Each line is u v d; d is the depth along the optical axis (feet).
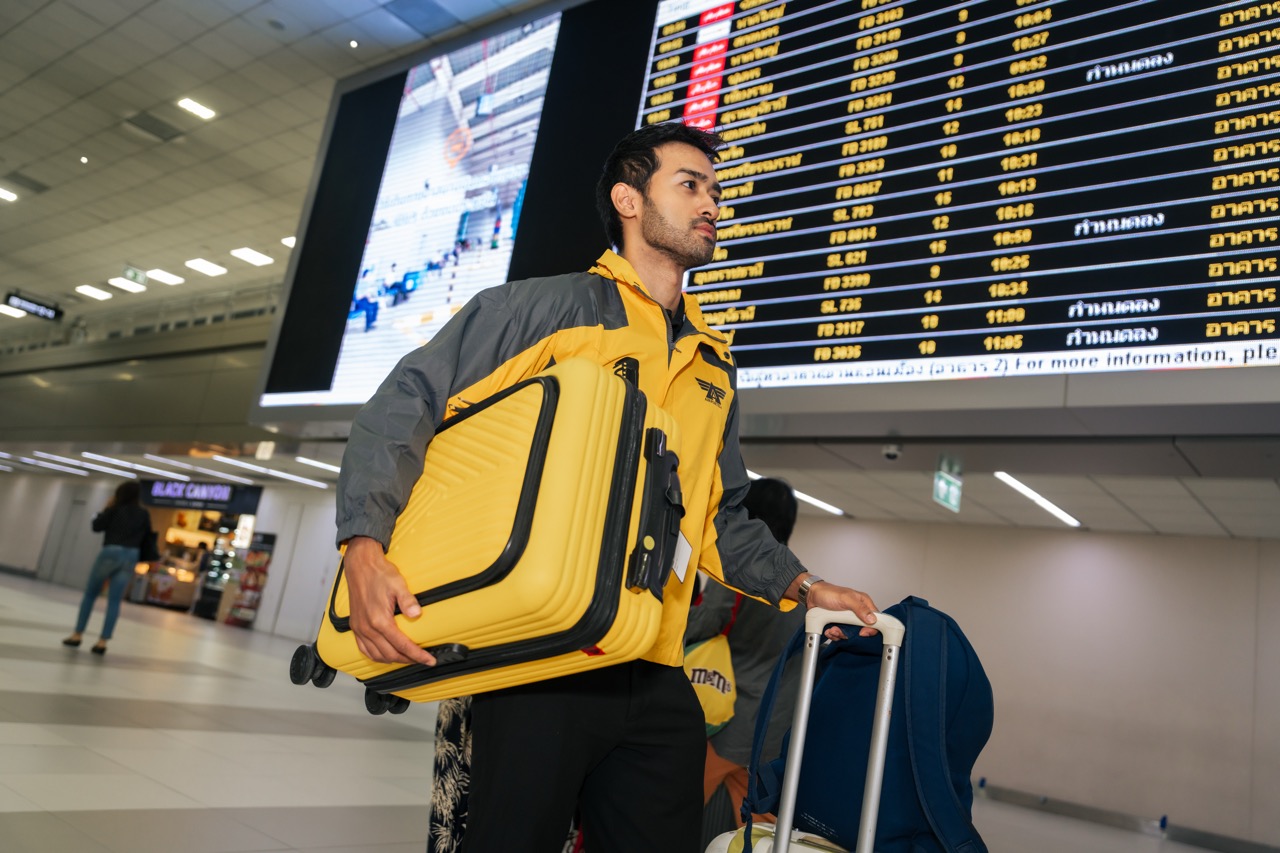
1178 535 35.37
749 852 5.19
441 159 19.22
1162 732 34.09
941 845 4.88
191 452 46.37
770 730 7.27
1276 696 32.32
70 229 43.78
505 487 3.40
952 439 14.52
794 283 13.05
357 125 21.35
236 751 15.69
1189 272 10.14
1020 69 12.19
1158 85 11.04
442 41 22.91
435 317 17.76
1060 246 11.11
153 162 35.12
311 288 20.24
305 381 19.33
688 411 4.71
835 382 12.23
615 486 3.50
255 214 38.29
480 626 3.35
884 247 12.50
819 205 13.29
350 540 3.72
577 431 3.41
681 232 4.86
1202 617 34.37
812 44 14.44
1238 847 31.60
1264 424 9.89
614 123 16.48
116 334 55.47
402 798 14.28
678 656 4.38
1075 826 31.07
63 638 29.73
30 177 38.58
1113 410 10.30
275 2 23.13
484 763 4.00
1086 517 34.09
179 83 28.78
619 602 3.38
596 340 4.38
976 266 11.64
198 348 44.93
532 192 17.24
